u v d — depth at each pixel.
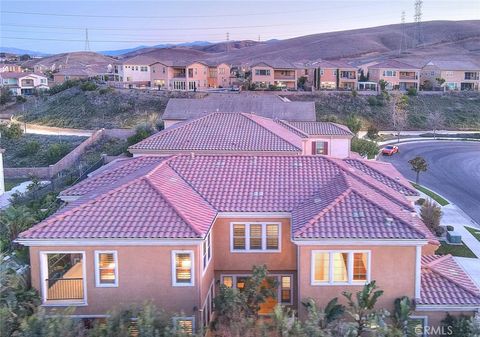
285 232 23.41
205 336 19.62
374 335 16.61
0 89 113.75
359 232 20.17
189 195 23.78
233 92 98.31
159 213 21.11
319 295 20.55
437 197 47.69
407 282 20.41
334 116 82.31
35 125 90.12
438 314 20.31
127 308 17.69
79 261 24.22
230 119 40.00
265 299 20.73
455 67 114.38
